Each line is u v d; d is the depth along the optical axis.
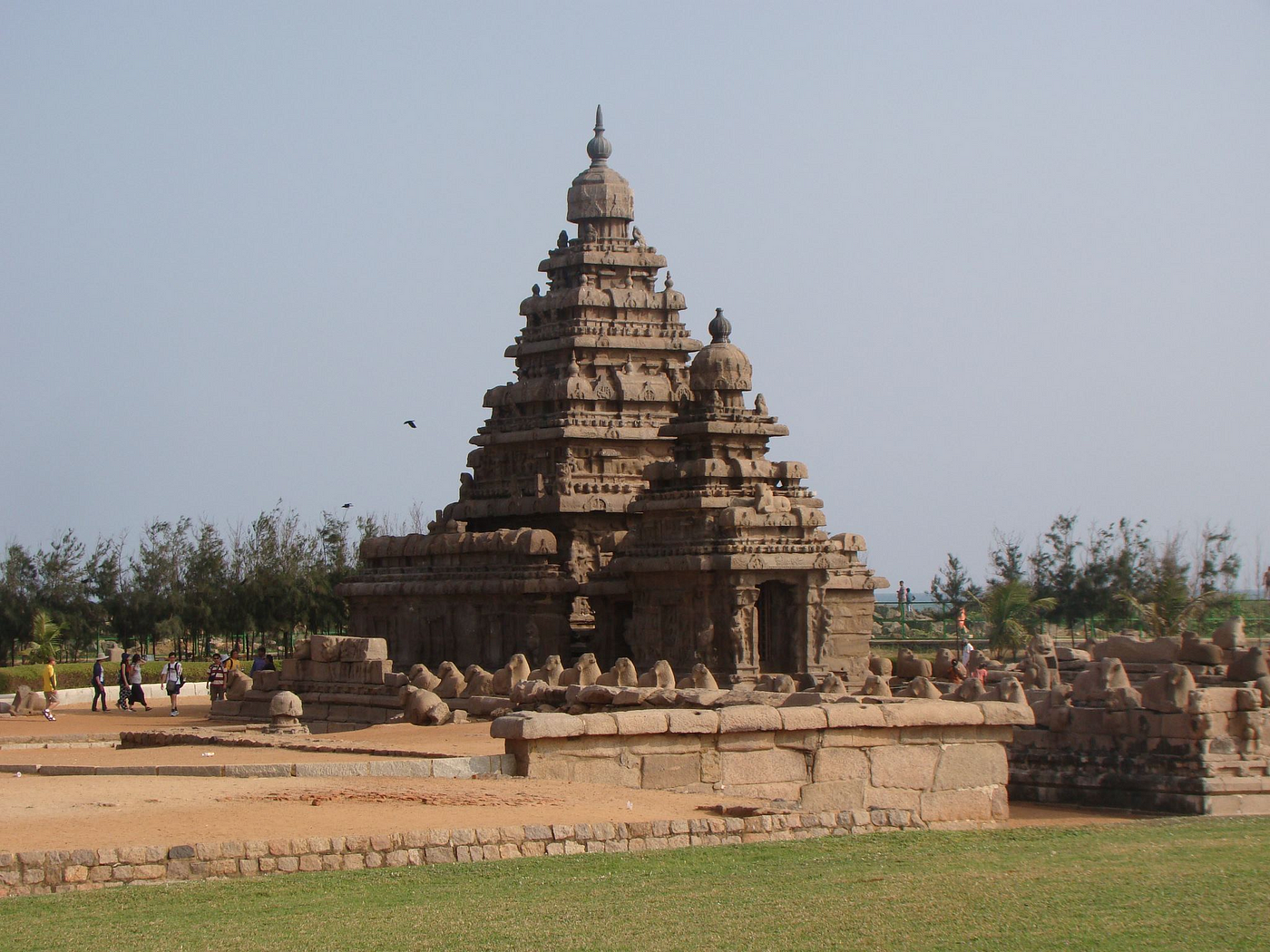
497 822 27.25
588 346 85.94
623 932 21.16
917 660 65.56
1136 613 114.06
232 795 29.42
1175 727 44.94
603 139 90.19
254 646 127.56
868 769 35.53
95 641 121.12
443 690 58.22
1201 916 22.00
